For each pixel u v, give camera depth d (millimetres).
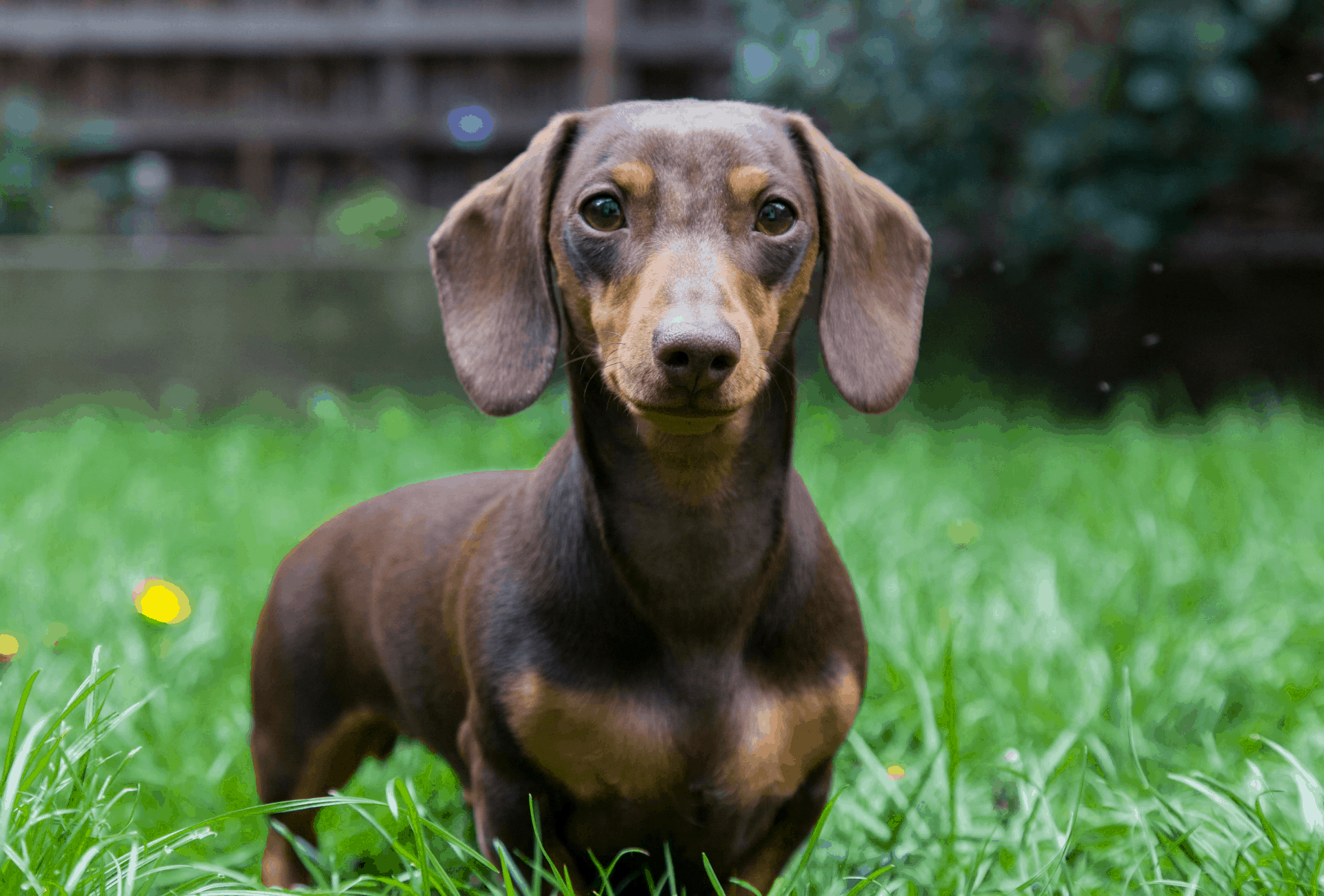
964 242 7145
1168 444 5527
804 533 2258
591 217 2125
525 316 2289
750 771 2133
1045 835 2441
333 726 2660
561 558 2150
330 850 2656
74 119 8102
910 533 4320
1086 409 7082
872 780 2711
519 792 2143
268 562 4383
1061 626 3422
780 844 2252
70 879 1855
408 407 6727
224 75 8164
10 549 4418
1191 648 3297
